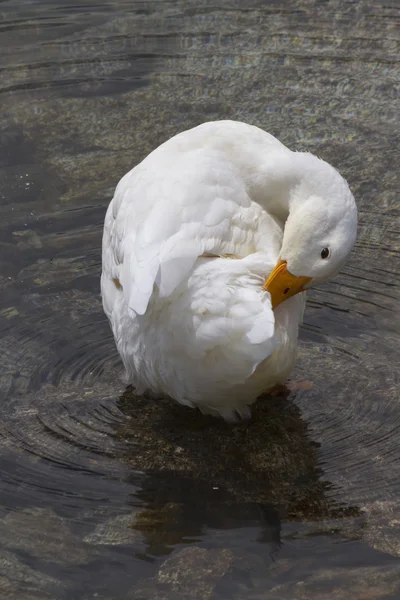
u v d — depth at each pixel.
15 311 11.95
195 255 8.41
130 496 8.98
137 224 9.20
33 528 8.52
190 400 9.59
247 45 19.12
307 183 9.50
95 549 8.28
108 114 17.03
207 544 8.34
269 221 9.55
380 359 11.14
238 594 7.74
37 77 18.00
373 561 8.09
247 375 8.60
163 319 8.65
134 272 8.56
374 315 11.95
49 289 12.40
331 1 20.64
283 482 9.19
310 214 9.25
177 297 8.41
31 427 10.03
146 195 9.35
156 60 18.62
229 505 8.85
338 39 19.25
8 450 9.64
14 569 8.05
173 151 10.02
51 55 18.64
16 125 16.64
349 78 17.98
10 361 11.10
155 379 9.46
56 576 7.97
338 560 8.11
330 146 15.95
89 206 14.32
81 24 19.70
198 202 8.97
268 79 18.02
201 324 8.30
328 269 9.25
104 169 15.38
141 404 10.45
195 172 9.28
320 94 17.53
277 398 10.51
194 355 8.55
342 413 10.27
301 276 9.30
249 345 8.20
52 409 10.34
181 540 8.38
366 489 9.03
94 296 12.30
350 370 10.97
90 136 16.34
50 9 20.28
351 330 11.69
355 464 9.42
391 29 19.55
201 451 9.68
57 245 13.34
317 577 7.91
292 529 8.52
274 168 9.67
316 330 11.72
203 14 20.23
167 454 9.63
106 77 18.08
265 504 8.86
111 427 10.07
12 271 12.74
